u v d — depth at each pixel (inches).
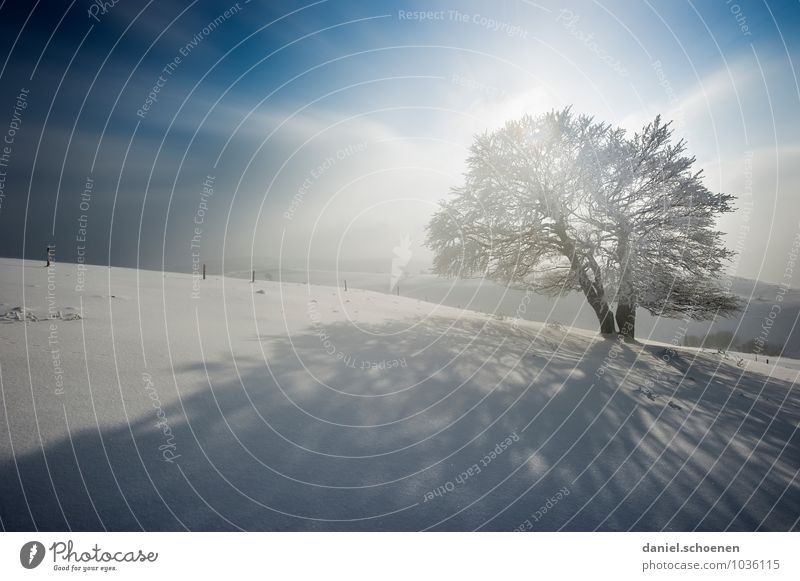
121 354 238.1
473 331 525.3
